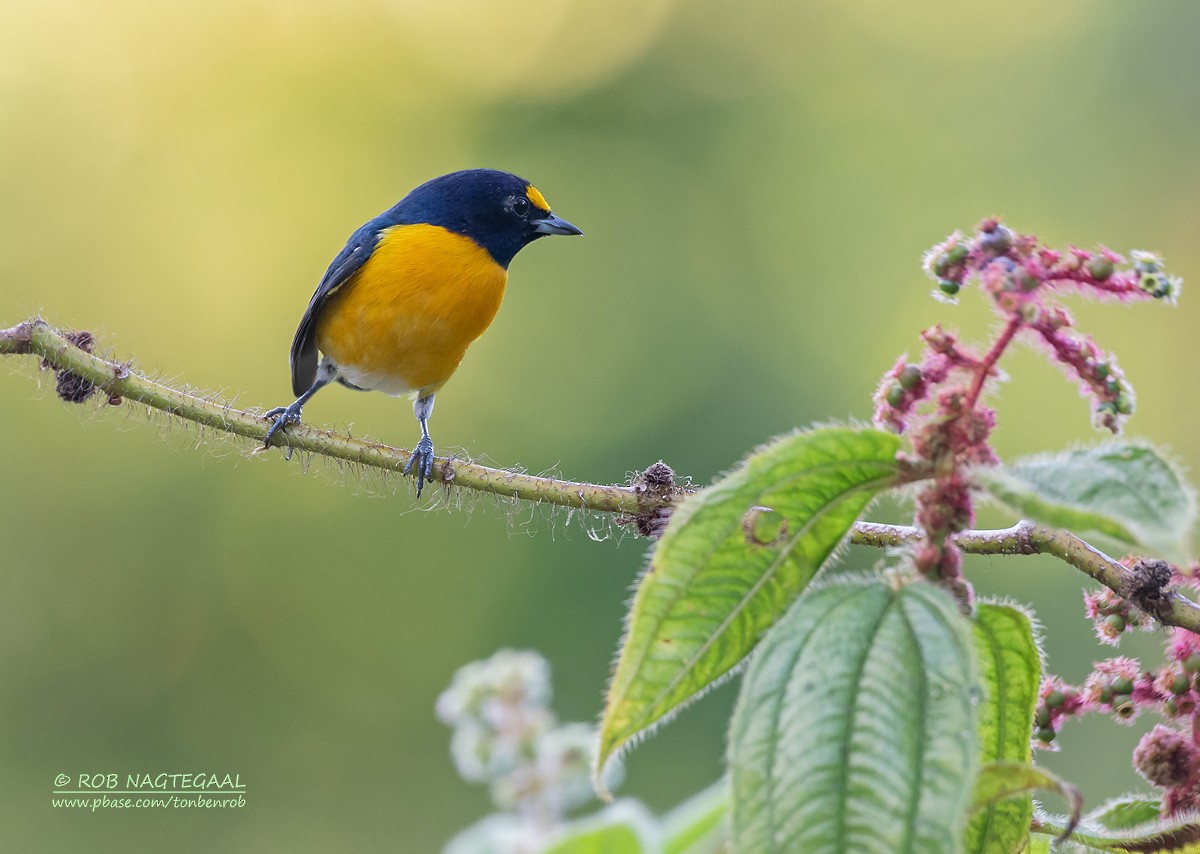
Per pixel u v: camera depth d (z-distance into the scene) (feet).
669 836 13.85
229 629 54.95
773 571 10.78
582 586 51.47
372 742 52.70
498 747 18.34
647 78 62.39
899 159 58.59
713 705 45.01
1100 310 48.96
